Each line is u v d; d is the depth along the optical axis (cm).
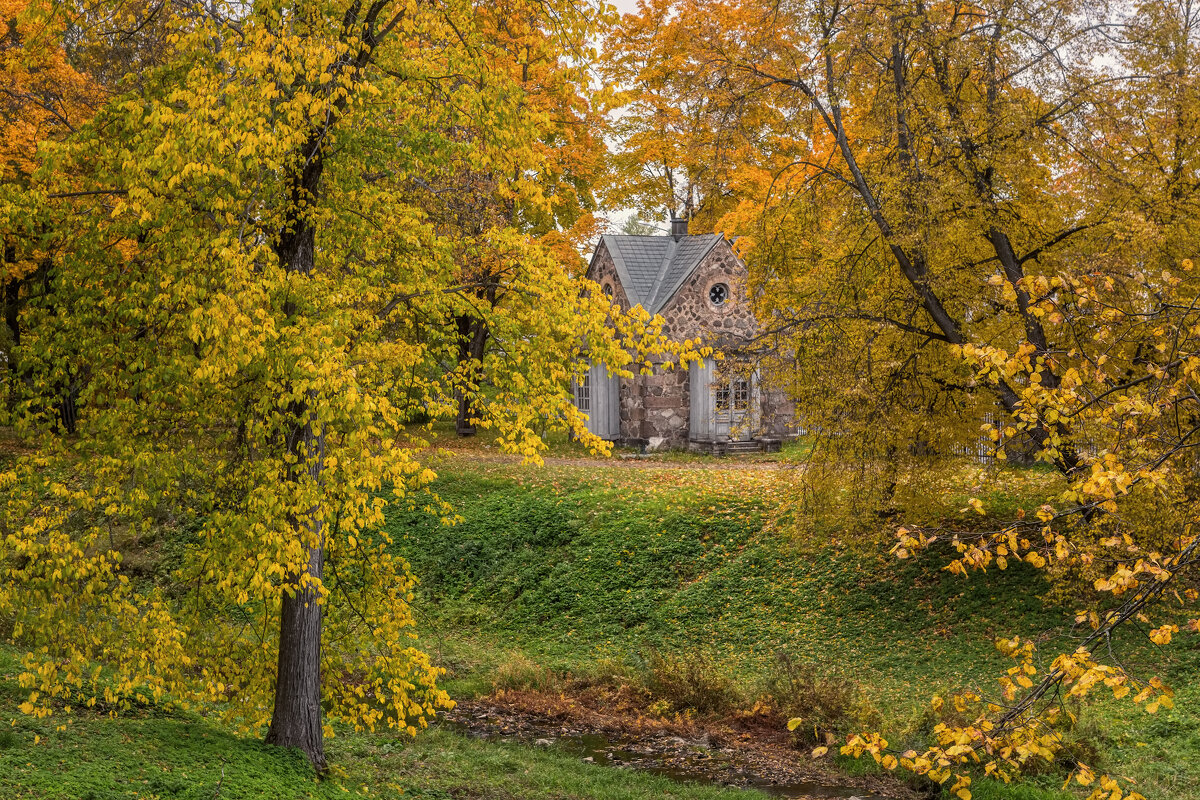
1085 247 1614
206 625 1193
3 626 1698
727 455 3266
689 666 1784
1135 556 573
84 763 913
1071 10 1642
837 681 1652
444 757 1426
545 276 1161
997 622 1806
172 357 1023
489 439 3544
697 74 1981
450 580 2495
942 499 1962
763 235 2008
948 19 1756
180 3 1041
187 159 879
